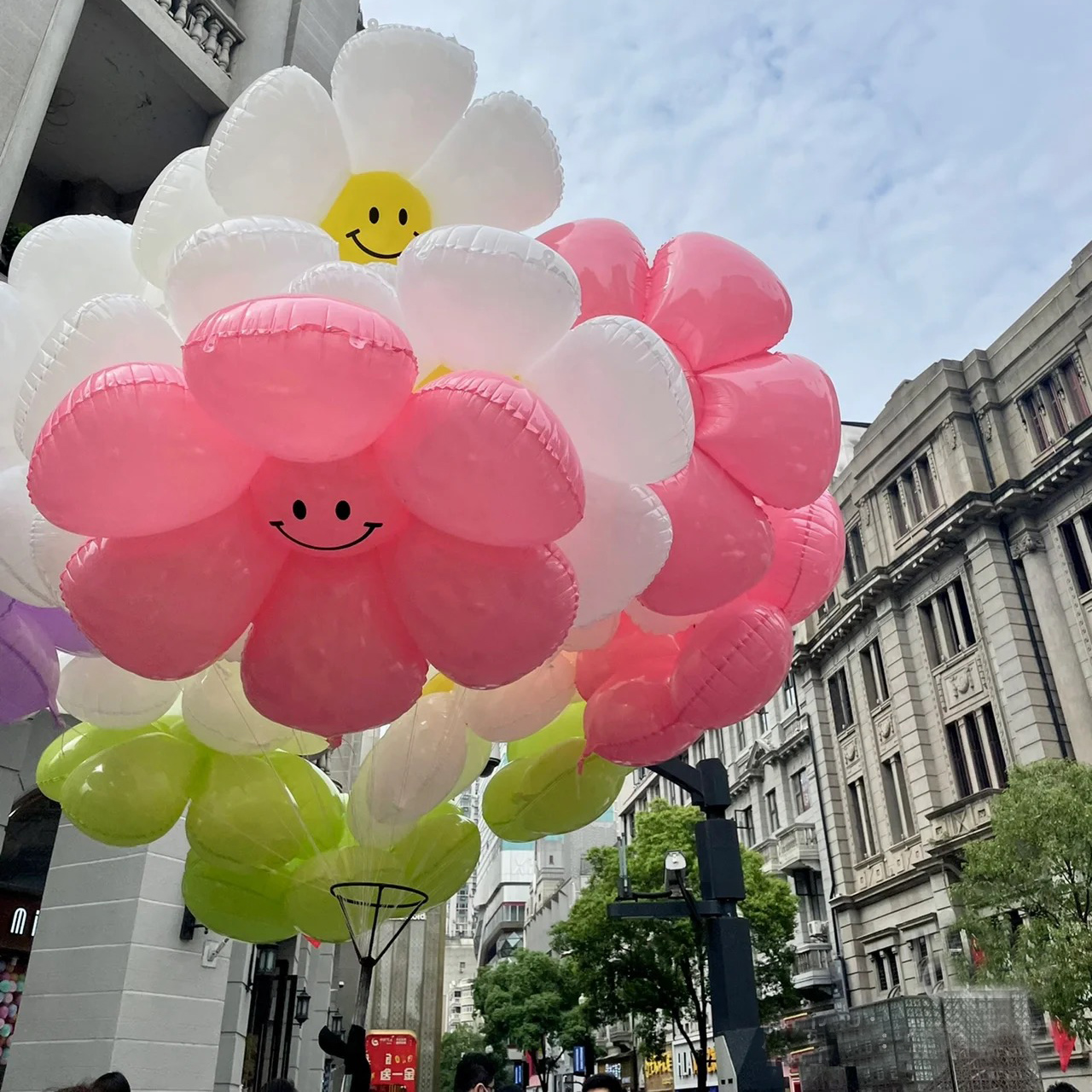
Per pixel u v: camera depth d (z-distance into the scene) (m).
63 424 2.34
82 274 3.54
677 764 6.56
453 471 2.29
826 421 3.42
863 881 21.53
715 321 3.34
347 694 2.73
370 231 3.39
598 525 2.91
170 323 2.87
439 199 3.43
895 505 22.39
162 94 9.41
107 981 6.59
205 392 2.23
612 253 3.35
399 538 2.66
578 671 4.19
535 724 4.05
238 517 2.70
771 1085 5.69
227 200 3.19
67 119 9.52
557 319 2.58
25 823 7.77
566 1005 29.20
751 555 3.31
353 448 2.36
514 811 4.60
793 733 25.12
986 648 18.45
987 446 19.66
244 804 4.00
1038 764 12.50
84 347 2.65
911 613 21.11
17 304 3.40
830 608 24.52
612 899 17.75
